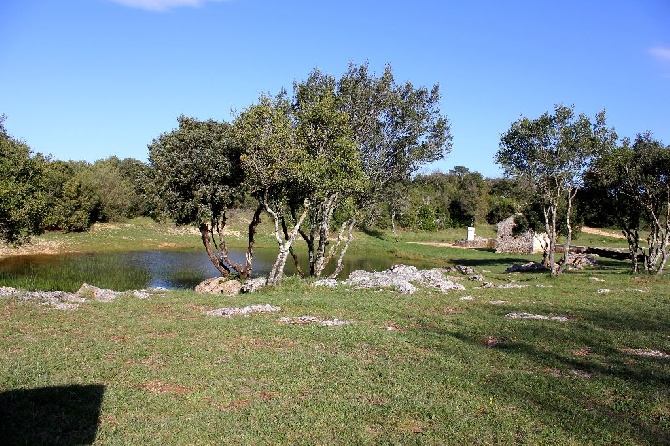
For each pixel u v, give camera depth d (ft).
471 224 332.19
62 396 32.24
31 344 44.45
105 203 255.70
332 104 91.97
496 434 28.09
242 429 28.09
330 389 34.68
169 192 103.24
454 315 62.90
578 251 192.75
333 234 258.78
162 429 27.94
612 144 111.04
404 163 107.76
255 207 117.60
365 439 27.04
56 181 220.64
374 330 52.85
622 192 117.08
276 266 89.66
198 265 160.04
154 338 47.88
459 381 36.73
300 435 27.50
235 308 64.90
